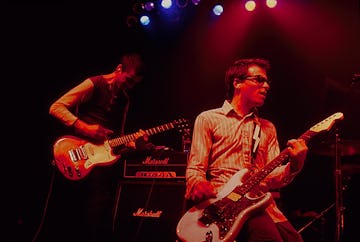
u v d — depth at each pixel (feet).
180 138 18.88
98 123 13.87
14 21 18.88
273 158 9.93
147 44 19.70
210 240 8.61
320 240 16.10
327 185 17.01
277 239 8.40
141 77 14.15
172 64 19.77
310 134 9.25
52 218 15.97
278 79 18.66
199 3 18.93
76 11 19.34
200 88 19.44
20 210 19.07
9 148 19.29
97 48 19.66
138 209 14.24
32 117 19.43
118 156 13.78
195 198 9.25
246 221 8.73
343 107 15.14
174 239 13.46
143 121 19.65
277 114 18.54
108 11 19.36
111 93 13.99
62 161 13.43
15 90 19.27
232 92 10.64
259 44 18.95
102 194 13.62
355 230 15.55
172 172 14.19
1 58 18.94
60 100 13.53
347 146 13.38
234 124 9.95
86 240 13.26
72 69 19.61
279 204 13.20
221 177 9.64
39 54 19.36
